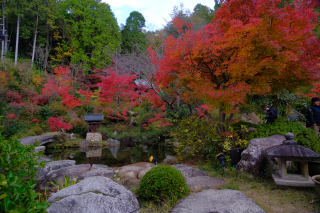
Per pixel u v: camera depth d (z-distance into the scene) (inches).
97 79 941.2
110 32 919.0
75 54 856.3
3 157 76.3
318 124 218.4
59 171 203.3
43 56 840.3
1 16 787.4
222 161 189.5
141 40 985.5
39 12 873.5
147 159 323.9
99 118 513.0
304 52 158.2
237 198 124.3
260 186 153.6
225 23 209.3
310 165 154.6
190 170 193.6
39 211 58.2
